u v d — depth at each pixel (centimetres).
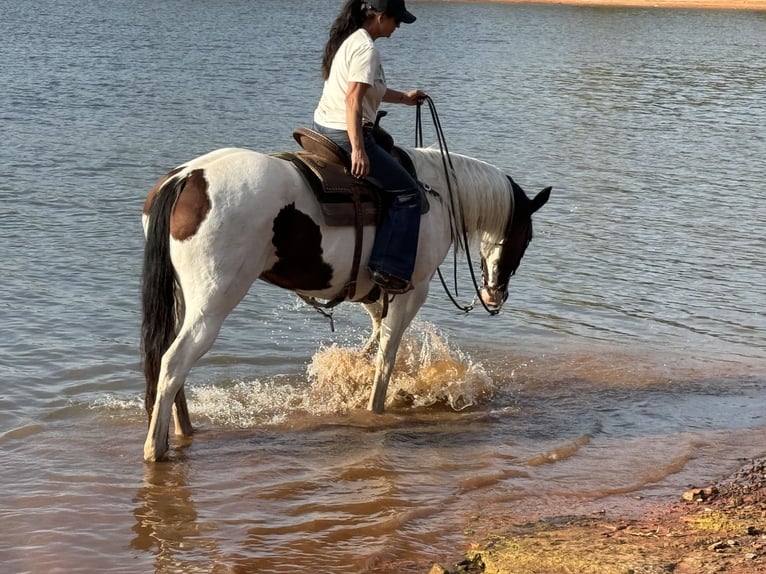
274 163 598
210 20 4944
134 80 2661
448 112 2425
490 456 653
